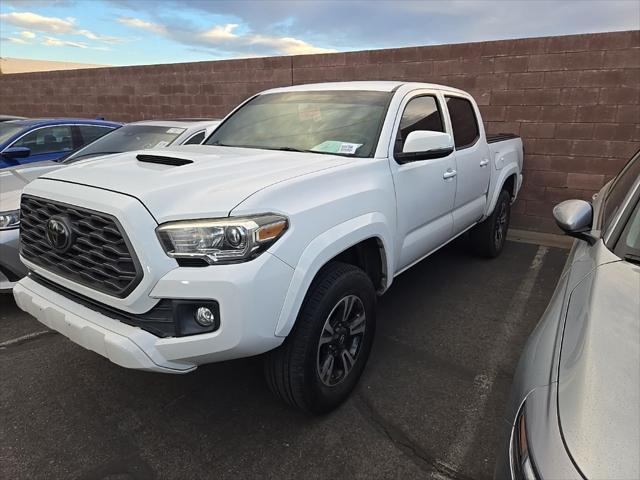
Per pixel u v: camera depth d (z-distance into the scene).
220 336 2.05
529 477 1.30
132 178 2.38
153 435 2.57
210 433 2.59
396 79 7.31
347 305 2.68
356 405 2.82
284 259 2.19
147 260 2.04
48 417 2.71
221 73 8.98
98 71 10.75
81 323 2.24
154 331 2.13
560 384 1.48
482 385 3.03
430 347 3.49
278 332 2.20
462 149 4.23
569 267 2.36
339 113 3.45
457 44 6.73
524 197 6.77
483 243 5.29
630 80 5.83
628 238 2.10
